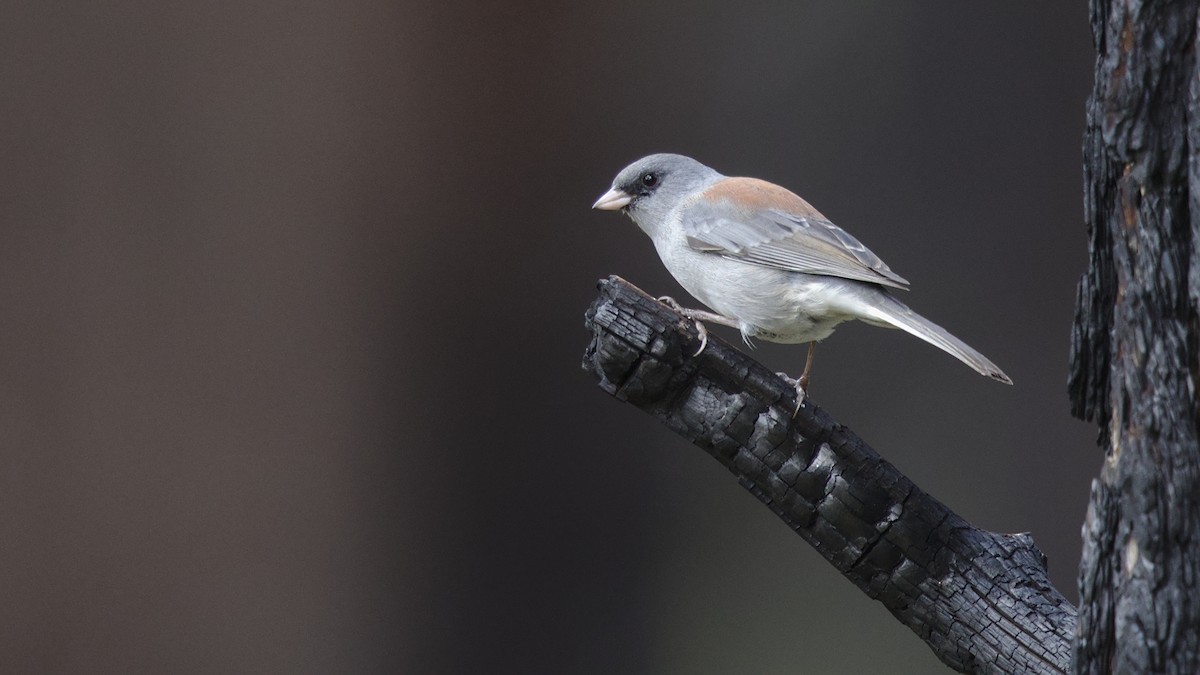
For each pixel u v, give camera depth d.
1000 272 13.13
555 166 12.79
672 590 12.84
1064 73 13.01
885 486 5.86
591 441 12.72
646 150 13.04
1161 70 4.09
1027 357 13.09
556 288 12.70
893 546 5.86
